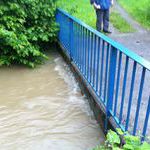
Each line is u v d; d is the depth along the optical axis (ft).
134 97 14.43
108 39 12.56
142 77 9.57
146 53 21.74
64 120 15.16
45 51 26.17
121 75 17.08
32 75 21.01
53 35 25.08
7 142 13.56
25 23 24.16
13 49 22.30
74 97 17.49
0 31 20.54
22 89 18.83
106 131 13.20
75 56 19.33
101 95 14.14
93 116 15.33
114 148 9.18
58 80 20.02
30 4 23.15
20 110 16.28
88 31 15.38
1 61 22.29
